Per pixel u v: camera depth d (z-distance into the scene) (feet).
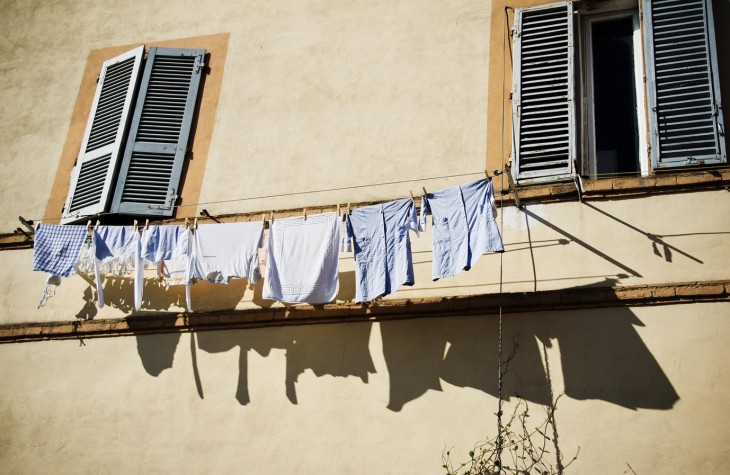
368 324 26.63
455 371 25.20
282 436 25.96
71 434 28.02
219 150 31.48
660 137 26.12
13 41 36.94
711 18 27.14
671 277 24.35
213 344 27.96
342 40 31.96
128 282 29.81
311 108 31.04
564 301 24.81
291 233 26.50
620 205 25.67
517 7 30.12
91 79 35.12
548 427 23.66
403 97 30.01
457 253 24.40
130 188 31.42
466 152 28.37
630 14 29.32
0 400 29.09
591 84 28.76
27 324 30.17
